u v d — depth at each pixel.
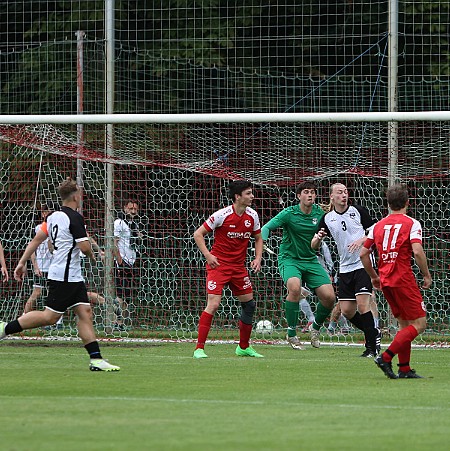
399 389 33.44
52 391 32.47
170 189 65.62
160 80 78.50
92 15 79.56
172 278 63.09
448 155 57.97
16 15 82.19
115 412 27.91
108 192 58.91
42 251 59.25
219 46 77.94
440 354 49.34
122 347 53.06
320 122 55.16
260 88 75.25
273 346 54.47
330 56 75.88
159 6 78.75
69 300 38.88
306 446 23.02
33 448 22.66
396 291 36.47
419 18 75.81
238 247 46.69
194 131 64.00
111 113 61.09
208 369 40.28
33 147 58.69
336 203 47.78
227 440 23.70
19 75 80.50
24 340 57.22
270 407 29.02
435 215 63.94
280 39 75.62
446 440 23.89
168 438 23.94
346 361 44.44
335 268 62.94
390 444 23.33
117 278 60.28
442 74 75.94
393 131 55.44
